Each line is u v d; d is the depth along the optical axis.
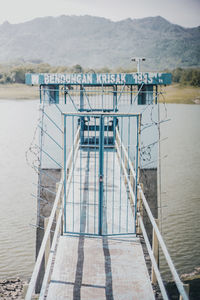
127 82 11.37
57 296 4.46
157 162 11.80
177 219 22.20
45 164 11.60
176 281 3.80
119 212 6.85
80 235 5.98
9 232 20.59
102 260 5.27
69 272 4.96
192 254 17.92
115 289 4.62
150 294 4.54
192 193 27.47
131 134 11.98
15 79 145.75
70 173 7.23
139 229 6.07
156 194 11.70
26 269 17.02
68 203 7.18
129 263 5.21
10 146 47.38
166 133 59.56
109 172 9.32
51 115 11.79
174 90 129.25
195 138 54.94
